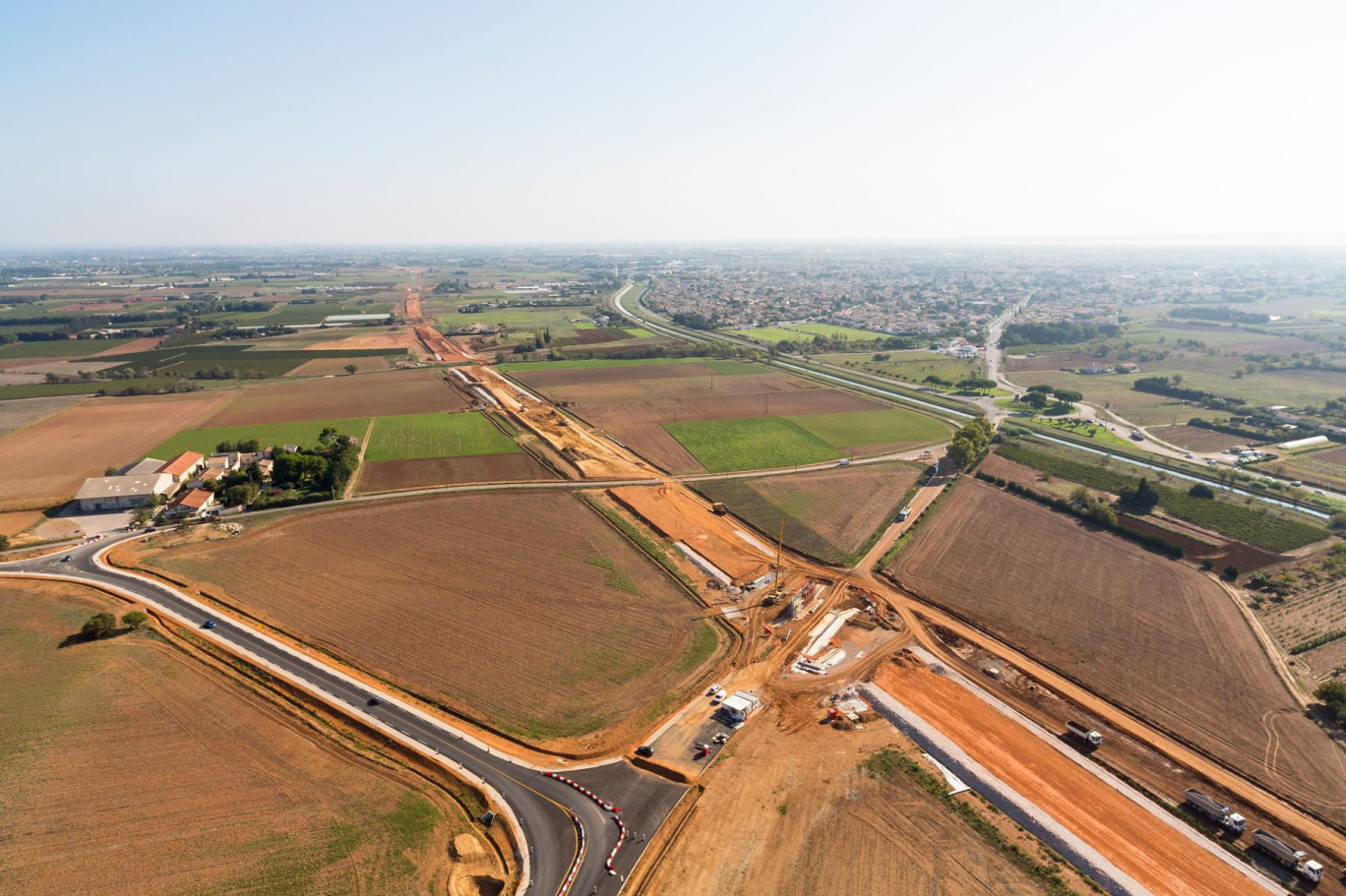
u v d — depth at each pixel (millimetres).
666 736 72125
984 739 72000
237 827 59438
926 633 92125
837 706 77438
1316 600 98250
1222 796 64938
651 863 57500
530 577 104000
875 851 58188
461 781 65625
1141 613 95875
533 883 55312
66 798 62000
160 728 71500
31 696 75688
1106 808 63000
